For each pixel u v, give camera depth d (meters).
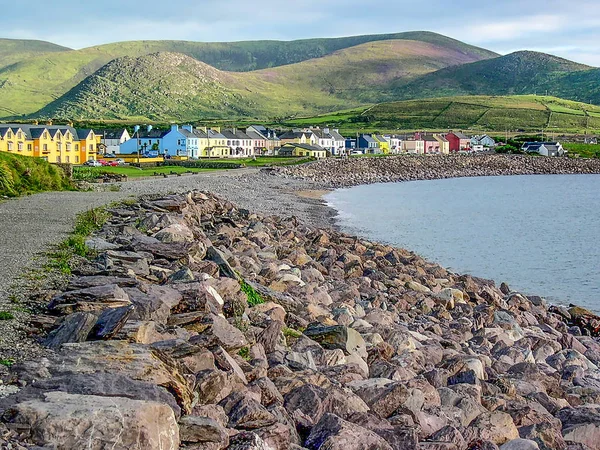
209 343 12.38
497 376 15.82
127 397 9.04
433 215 68.69
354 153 181.38
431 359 16.69
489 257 44.19
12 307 13.54
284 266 25.97
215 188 75.44
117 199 40.59
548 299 32.59
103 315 12.20
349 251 36.44
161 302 13.86
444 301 25.95
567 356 19.66
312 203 75.38
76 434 8.02
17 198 39.62
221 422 10.05
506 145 196.38
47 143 110.06
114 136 150.25
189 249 21.78
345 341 15.53
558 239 53.00
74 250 20.59
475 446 11.08
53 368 10.11
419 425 11.61
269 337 14.78
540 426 12.53
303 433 10.86
